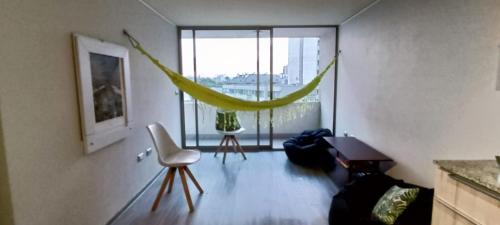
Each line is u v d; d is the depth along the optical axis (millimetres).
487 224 1210
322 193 3010
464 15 1811
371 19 3230
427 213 1854
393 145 2742
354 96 3799
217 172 3697
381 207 2025
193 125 4980
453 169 1394
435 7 2090
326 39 5070
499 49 1559
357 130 3701
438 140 2078
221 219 2461
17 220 1426
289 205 2729
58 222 1720
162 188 2695
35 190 1539
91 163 2070
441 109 2039
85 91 1923
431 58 2145
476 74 1726
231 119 4219
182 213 2568
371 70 3242
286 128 5645
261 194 2988
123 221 2418
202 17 3850
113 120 2342
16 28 1405
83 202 1974
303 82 5340
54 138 1675
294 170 3771
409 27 2436
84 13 1969
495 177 1261
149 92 3285
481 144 1700
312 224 2379
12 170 1393
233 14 3688
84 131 1925
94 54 2041
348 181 2820
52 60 1656
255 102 3312
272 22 4230
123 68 2508
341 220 2129
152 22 3391
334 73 4648
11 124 1384
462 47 1833
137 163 2941
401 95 2584
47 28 1613
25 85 1464
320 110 5598
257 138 4828
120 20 2527
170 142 3051
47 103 1617
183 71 4609
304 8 3408
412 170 2420
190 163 2650
